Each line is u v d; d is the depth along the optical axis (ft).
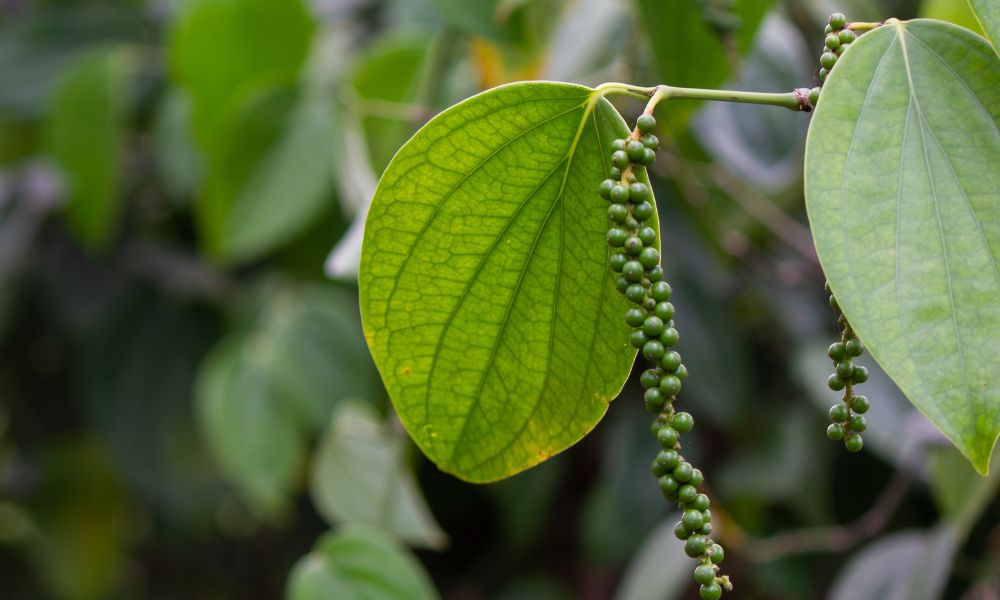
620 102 3.61
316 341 3.99
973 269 2.20
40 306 5.63
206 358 5.19
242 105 3.82
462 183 2.34
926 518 4.35
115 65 4.43
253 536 6.36
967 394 2.17
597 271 2.36
